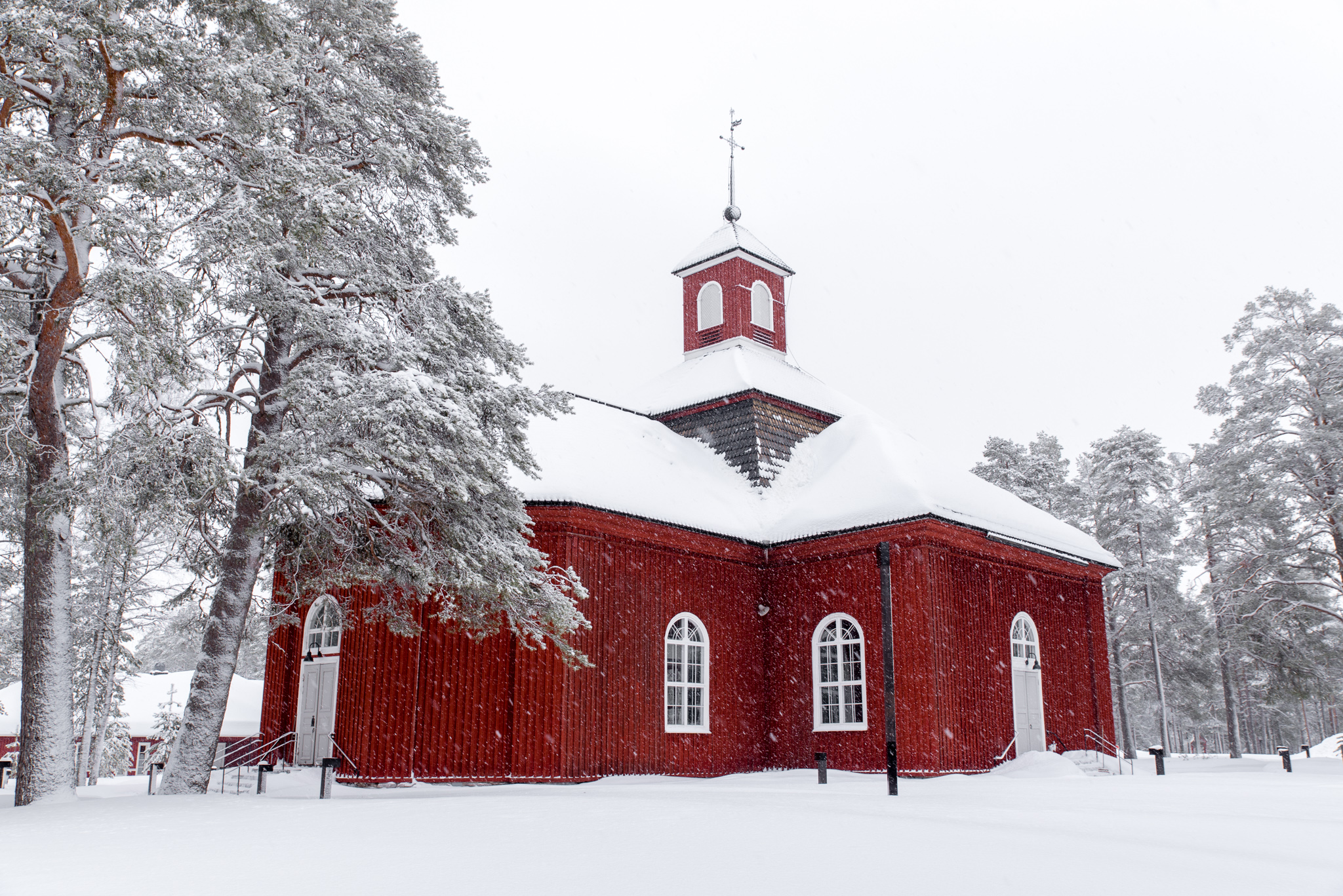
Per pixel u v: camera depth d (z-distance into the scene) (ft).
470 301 57.52
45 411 49.62
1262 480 116.78
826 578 78.48
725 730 76.02
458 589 53.06
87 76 43.39
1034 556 84.33
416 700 64.95
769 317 106.63
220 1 50.03
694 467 86.22
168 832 32.12
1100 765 79.82
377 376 48.42
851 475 80.89
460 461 50.37
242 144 47.91
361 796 55.21
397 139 59.72
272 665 75.15
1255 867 25.76
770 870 23.25
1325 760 114.62
